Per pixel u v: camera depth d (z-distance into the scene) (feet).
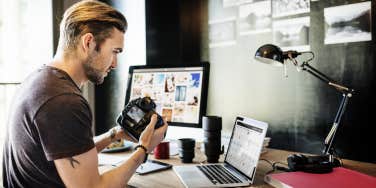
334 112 4.63
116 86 7.13
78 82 3.01
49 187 2.69
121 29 3.09
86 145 2.56
